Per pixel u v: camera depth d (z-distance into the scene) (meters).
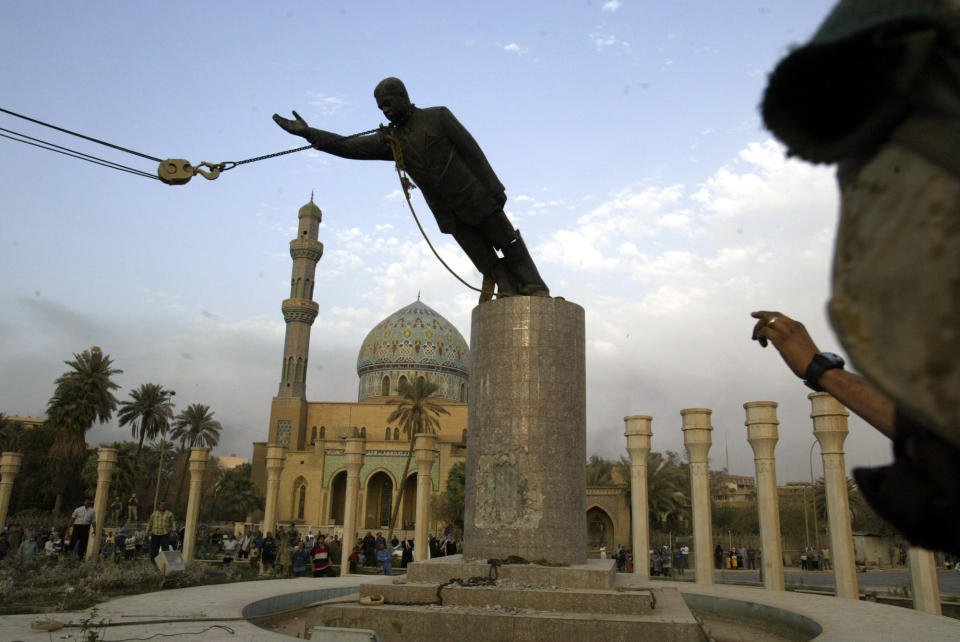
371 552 35.81
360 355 87.69
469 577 9.37
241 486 71.06
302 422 76.75
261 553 30.47
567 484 9.91
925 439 1.08
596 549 54.28
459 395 85.12
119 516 58.78
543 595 8.61
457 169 9.78
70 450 54.38
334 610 8.61
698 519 19.50
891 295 0.84
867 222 0.90
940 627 9.22
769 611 11.54
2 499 36.28
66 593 13.71
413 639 8.32
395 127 9.76
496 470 9.95
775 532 18.47
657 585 10.40
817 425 18.25
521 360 10.20
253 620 10.50
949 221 0.81
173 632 7.84
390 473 69.31
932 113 0.86
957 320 0.78
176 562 16.47
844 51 0.91
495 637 8.10
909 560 16.31
